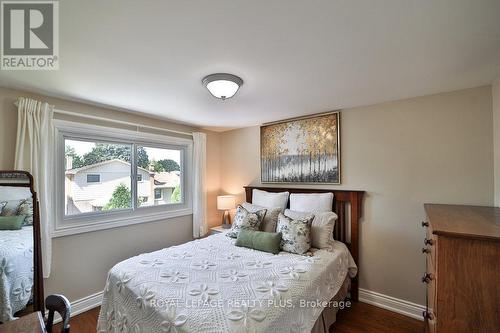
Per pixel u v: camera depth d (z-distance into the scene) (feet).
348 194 8.71
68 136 7.93
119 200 9.43
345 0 3.37
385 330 6.89
